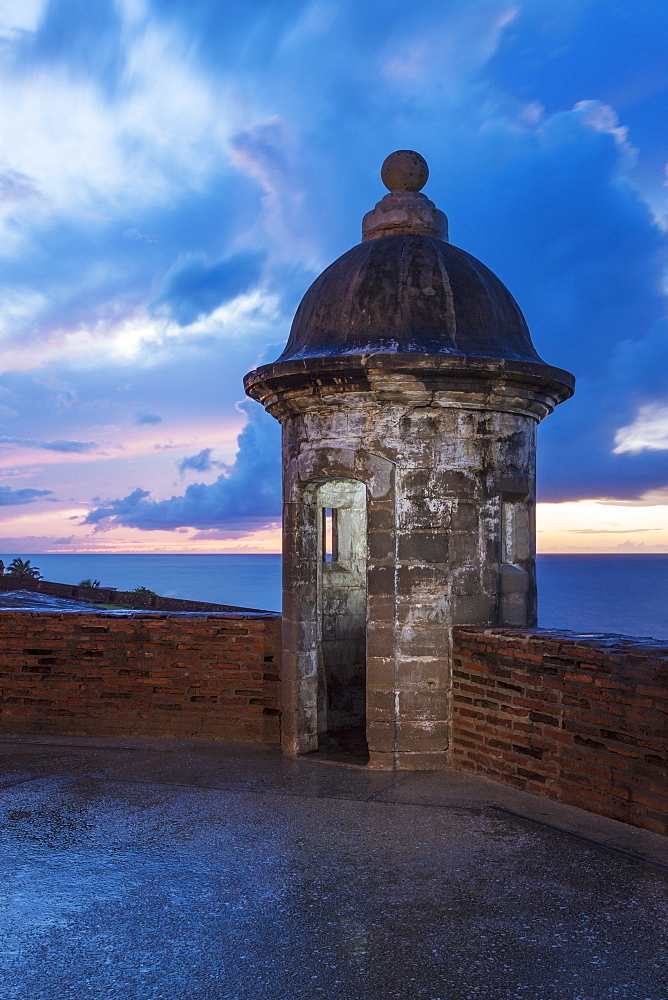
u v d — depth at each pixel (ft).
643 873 13.92
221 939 11.70
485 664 19.36
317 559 22.61
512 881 13.62
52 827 16.17
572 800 17.25
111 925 12.11
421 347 19.70
